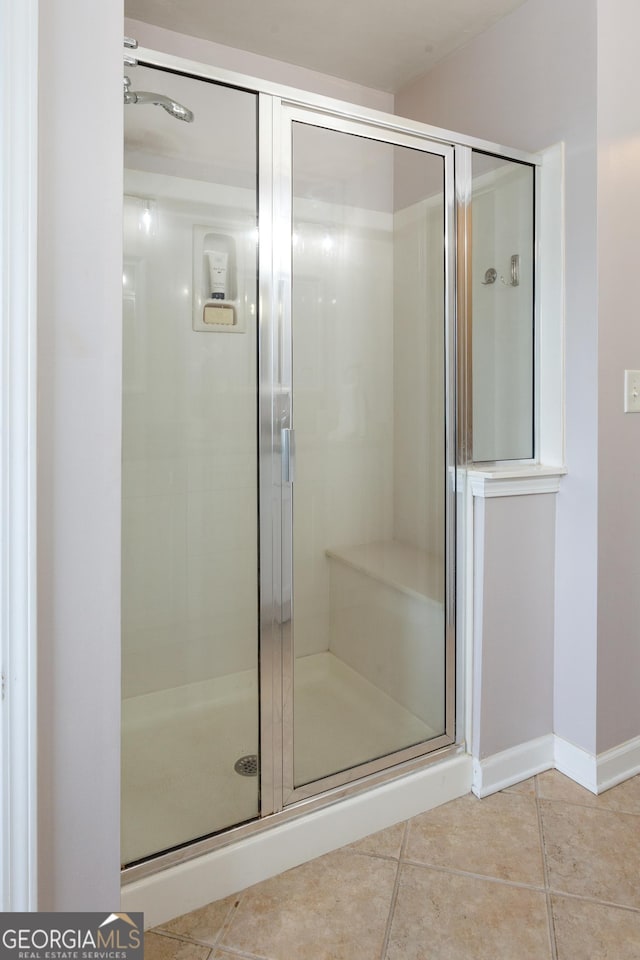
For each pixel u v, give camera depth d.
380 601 1.71
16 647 0.87
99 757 0.98
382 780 1.67
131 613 1.42
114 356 0.95
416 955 1.27
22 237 0.84
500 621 1.79
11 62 0.82
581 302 1.76
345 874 1.50
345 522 1.65
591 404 1.75
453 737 1.81
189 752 1.46
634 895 1.42
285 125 1.49
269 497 1.54
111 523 0.97
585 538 1.79
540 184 1.86
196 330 1.44
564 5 1.74
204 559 1.49
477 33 2.02
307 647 1.61
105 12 0.91
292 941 1.30
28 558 0.87
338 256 1.59
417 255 1.71
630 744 1.88
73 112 0.90
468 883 1.46
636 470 1.84
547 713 1.91
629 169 1.76
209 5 1.84
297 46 2.08
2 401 0.84
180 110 1.38
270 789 1.53
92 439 0.94
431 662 1.80
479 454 1.85
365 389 1.66
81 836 0.97
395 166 1.66
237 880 1.45
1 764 0.87
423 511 1.76
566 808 1.73
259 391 1.52
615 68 1.71
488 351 1.84
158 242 1.40
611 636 1.81
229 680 1.51
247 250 1.48
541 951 1.28
